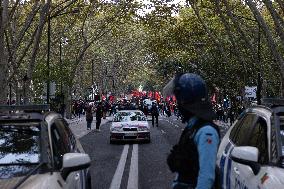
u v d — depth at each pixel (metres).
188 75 3.75
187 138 3.62
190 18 38.50
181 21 39.31
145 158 18.06
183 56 47.38
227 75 42.12
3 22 19.06
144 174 13.94
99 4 36.84
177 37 39.34
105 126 42.69
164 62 57.41
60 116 6.88
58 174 4.76
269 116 5.49
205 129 3.54
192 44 41.97
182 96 3.71
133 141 25.86
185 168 3.61
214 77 46.31
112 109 69.81
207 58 45.66
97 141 26.33
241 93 35.88
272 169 4.61
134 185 12.01
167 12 36.69
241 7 33.34
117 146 23.19
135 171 14.55
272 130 5.21
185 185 3.62
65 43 47.69
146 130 24.73
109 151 20.78
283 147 5.03
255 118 6.01
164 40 40.03
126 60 81.19
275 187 4.18
